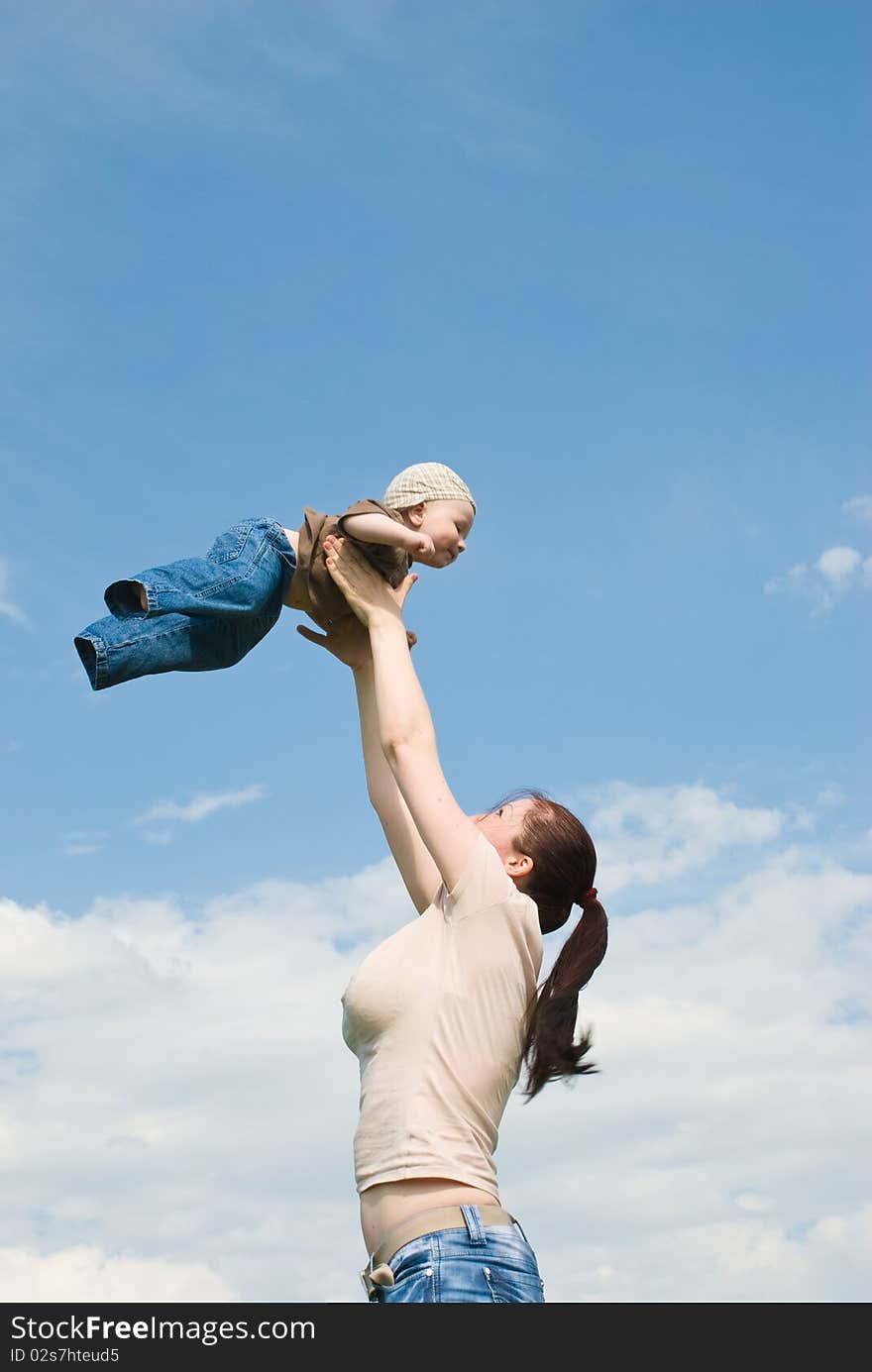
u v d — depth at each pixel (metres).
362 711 3.97
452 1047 3.10
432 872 3.63
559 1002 3.37
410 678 3.54
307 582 4.07
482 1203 2.98
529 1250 2.99
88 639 4.02
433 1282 2.83
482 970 3.16
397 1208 2.96
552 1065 3.24
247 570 4.19
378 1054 3.15
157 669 4.12
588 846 3.74
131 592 4.15
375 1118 3.08
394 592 4.07
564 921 3.80
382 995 3.15
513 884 3.41
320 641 4.08
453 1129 3.04
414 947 3.23
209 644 4.22
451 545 4.18
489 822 3.79
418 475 4.23
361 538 3.91
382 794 3.77
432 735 3.43
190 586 4.11
